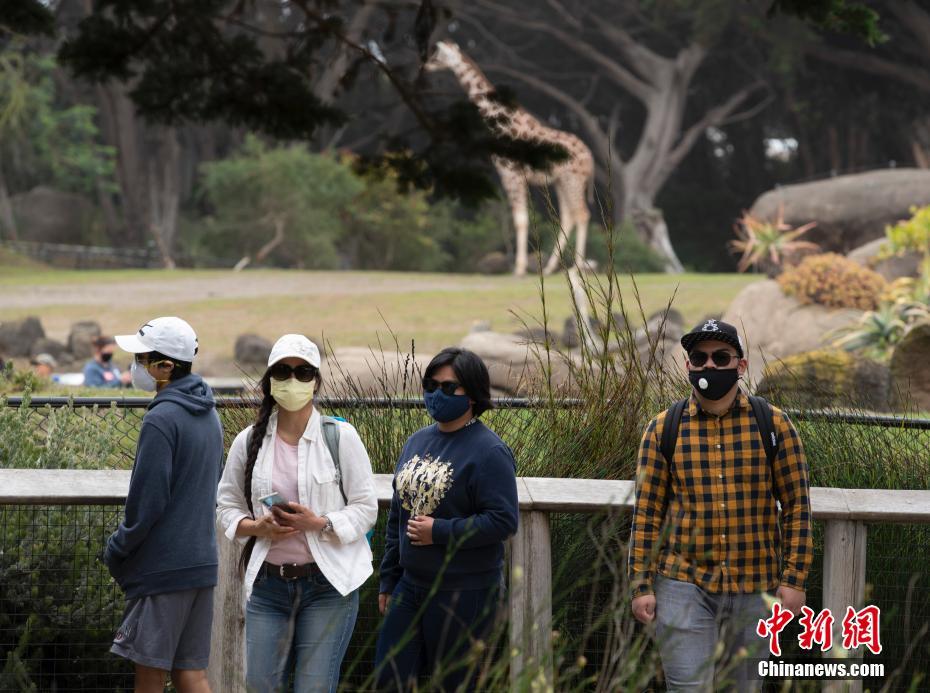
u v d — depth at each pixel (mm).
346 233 109375
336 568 9570
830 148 138625
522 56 141250
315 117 28672
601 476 11797
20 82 105375
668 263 116750
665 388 13062
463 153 28500
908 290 40625
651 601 9484
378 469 12227
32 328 52031
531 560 10172
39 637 10883
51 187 126250
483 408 9711
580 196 79500
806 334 41594
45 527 11055
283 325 57500
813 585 11328
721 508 9422
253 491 9742
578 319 12781
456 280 77312
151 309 62250
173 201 125625
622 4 129000
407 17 112938
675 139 135375
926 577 11078
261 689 9578
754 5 110938
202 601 9672
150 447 9211
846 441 12711
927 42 112062
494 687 7551
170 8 28453
